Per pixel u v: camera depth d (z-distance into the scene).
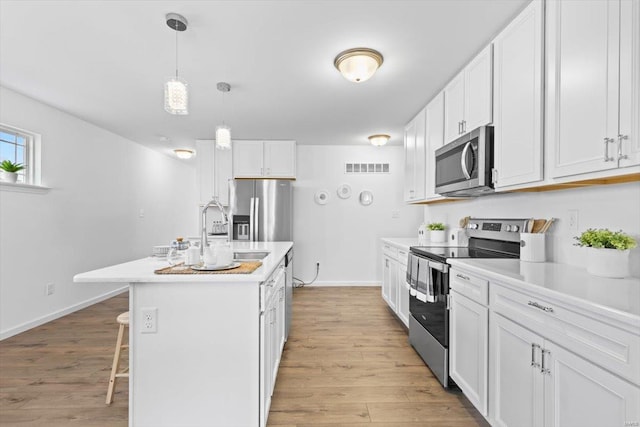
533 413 1.20
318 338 2.80
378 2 1.59
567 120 1.33
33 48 2.04
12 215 2.79
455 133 2.35
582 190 1.56
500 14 1.68
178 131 4.01
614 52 1.11
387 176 4.84
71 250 3.45
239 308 1.47
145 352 1.46
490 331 1.50
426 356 2.25
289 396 1.91
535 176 1.51
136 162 4.66
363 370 2.23
